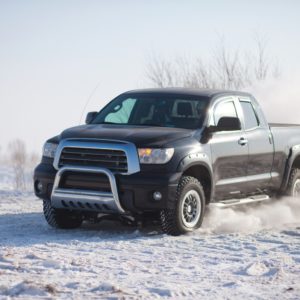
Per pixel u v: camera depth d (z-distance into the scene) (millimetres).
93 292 6773
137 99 11688
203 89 11953
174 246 9484
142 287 7027
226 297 6711
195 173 10992
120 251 9062
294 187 12844
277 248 9383
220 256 8781
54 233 10719
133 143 10250
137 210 10258
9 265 7980
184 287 7051
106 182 10258
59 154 10594
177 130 10820
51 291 6758
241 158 11531
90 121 11836
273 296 6762
